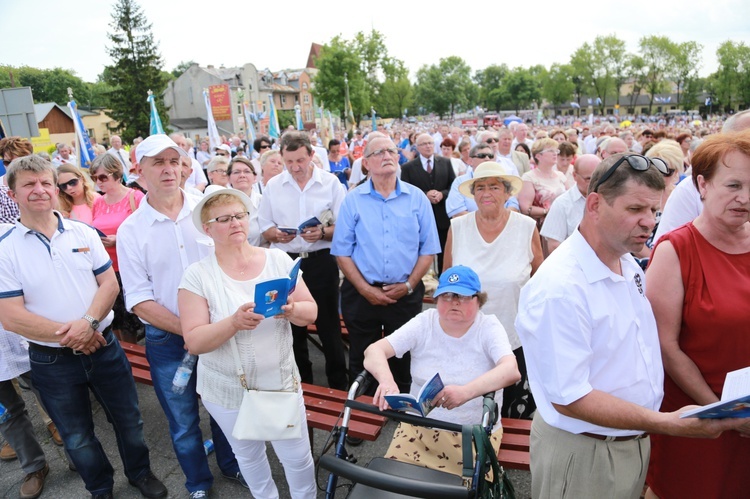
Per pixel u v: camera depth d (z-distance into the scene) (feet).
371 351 8.83
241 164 16.31
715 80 297.33
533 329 6.12
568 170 21.68
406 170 21.98
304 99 283.18
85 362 9.82
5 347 10.62
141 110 172.65
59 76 306.55
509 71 453.99
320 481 10.93
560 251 6.27
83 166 34.63
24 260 9.29
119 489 11.11
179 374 9.52
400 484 6.09
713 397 6.74
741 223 6.35
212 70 238.48
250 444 8.90
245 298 8.39
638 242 5.71
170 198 9.79
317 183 14.17
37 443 11.39
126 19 169.99
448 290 8.39
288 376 8.61
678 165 13.85
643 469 6.59
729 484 7.21
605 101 376.68
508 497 7.52
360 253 12.45
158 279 9.81
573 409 5.93
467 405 8.75
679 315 6.95
